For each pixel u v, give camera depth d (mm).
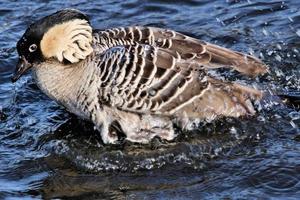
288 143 12789
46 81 13328
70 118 14023
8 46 16781
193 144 12961
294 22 16609
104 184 12039
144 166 12492
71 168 12586
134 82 12859
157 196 11555
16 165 12703
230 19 17109
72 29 13211
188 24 17125
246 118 13398
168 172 12266
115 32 13734
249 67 13352
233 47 16094
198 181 11898
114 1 18234
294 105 13672
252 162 12266
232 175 11969
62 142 13297
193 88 13117
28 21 17719
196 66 13180
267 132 13094
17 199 11625
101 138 13305
